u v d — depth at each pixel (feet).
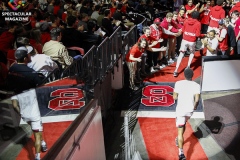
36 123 11.43
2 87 11.60
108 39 20.44
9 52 15.26
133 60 22.20
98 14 29.40
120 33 23.47
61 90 13.20
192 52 24.77
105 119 20.11
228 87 22.85
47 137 11.21
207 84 22.62
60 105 12.71
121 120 20.04
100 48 18.84
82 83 15.26
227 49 24.40
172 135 18.38
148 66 28.09
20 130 11.21
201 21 32.89
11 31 18.93
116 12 28.07
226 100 21.84
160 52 27.20
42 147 10.71
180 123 15.51
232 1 36.32
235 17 24.90
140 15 34.86
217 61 21.84
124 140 18.01
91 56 17.30
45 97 12.22
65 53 16.85
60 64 16.67
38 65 14.46
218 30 26.32
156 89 23.71
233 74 22.40
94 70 17.99
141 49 22.09
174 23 27.35
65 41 20.44
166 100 22.16
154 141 17.89
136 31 27.71
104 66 19.95
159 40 24.14
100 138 13.37
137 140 18.01
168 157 16.52
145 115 20.51
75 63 15.49
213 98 22.21
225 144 17.43
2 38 18.30
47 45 16.89
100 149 13.41
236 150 16.90
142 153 16.88
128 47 25.67
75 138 9.43
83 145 9.98
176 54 30.94
